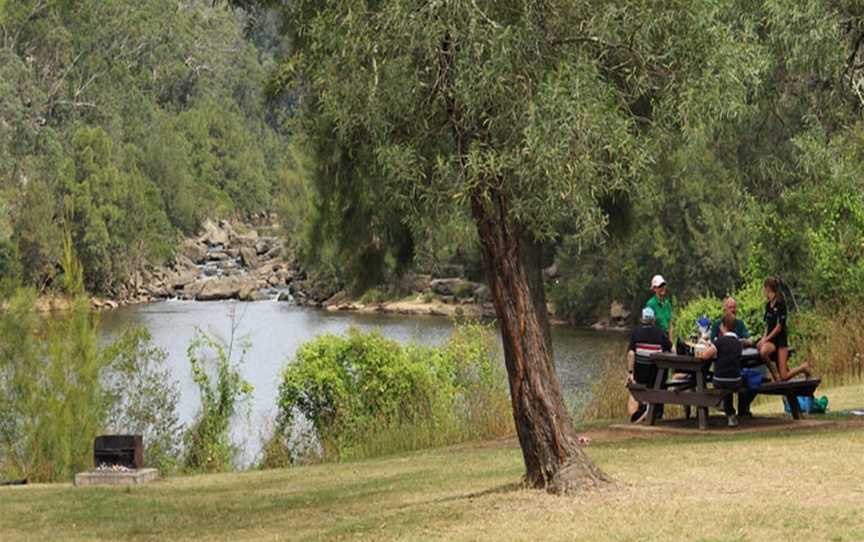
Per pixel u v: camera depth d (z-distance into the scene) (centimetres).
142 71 16150
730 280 6819
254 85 19475
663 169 2664
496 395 2775
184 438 2739
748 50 1598
